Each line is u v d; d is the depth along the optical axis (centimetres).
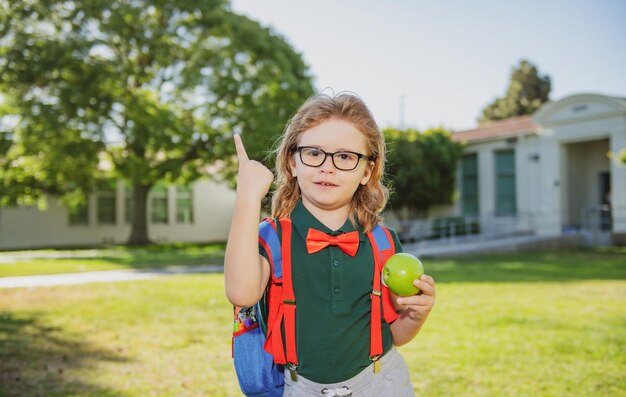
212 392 418
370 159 201
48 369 479
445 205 2475
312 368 182
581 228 2186
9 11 1928
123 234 2755
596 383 421
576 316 678
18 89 1948
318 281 186
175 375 461
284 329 186
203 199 3039
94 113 1920
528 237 2028
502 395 398
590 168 2338
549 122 2103
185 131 2008
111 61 1978
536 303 773
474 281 1024
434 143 2278
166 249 2164
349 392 183
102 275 1181
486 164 2320
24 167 2178
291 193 201
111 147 2162
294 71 2255
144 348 551
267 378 192
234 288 169
